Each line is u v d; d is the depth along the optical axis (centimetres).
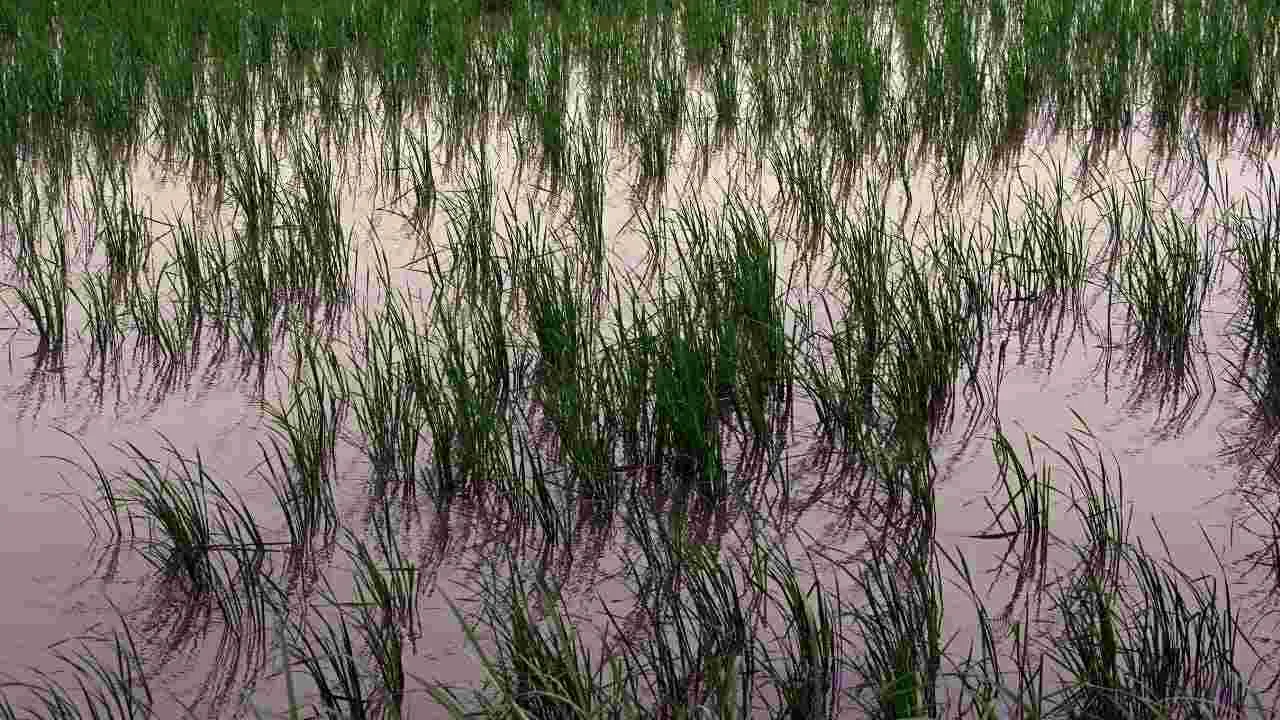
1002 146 909
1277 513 482
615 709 371
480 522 491
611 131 953
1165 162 872
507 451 539
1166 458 521
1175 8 1194
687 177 862
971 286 645
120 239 720
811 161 815
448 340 581
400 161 898
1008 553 462
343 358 626
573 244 747
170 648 425
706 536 481
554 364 594
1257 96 982
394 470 523
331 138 948
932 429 548
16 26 1187
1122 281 686
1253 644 410
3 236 773
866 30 1166
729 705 374
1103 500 492
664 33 1182
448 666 412
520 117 988
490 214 784
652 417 527
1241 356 604
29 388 598
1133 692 375
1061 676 399
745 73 1080
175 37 1146
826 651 387
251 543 475
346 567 466
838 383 561
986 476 513
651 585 452
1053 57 1053
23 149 920
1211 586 440
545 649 382
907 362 560
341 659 398
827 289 690
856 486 511
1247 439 534
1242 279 668
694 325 592
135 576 462
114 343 645
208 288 677
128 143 934
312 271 700
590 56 1122
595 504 500
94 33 1147
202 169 890
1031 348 620
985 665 403
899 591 442
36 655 422
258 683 409
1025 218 774
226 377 610
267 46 1128
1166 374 591
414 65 1059
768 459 530
